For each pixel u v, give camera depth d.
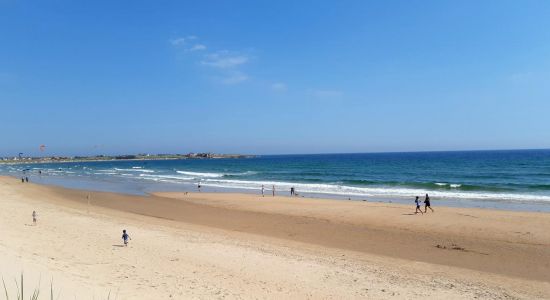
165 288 10.77
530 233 19.33
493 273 13.91
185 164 158.62
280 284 12.03
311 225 22.84
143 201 34.97
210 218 26.02
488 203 32.47
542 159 113.94
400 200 35.31
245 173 82.19
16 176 82.56
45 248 14.25
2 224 19.00
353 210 27.33
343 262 14.88
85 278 10.30
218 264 14.02
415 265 14.79
